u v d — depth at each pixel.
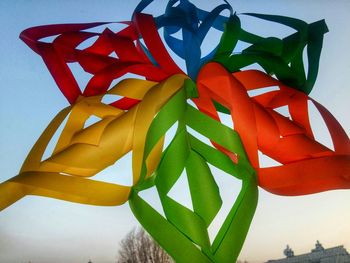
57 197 0.48
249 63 0.65
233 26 0.69
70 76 0.64
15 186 0.48
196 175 0.53
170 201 0.49
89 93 0.62
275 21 0.75
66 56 0.66
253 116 0.53
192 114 0.55
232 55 0.65
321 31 0.72
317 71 0.68
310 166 0.51
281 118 0.58
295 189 0.54
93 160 0.50
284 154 0.55
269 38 0.70
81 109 0.57
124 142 0.51
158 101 0.52
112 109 0.58
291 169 0.52
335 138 0.55
